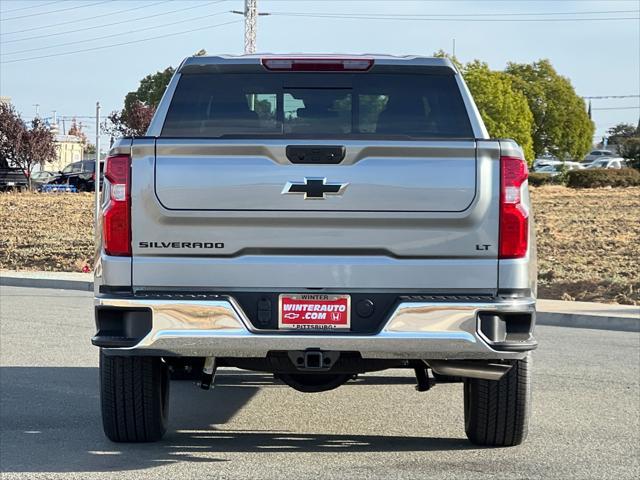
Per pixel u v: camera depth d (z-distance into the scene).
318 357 6.66
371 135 6.78
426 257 6.66
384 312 6.67
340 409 9.34
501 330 6.67
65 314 16.64
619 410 9.41
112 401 7.36
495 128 92.19
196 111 7.45
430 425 8.66
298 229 6.65
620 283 20.33
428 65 7.51
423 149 6.61
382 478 6.83
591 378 11.16
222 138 6.62
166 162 6.65
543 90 105.62
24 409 9.17
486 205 6.64
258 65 7.43
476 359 6.85
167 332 6.62
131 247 6.67
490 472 7.03
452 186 6.63
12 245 30.77
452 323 6.60
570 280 21.34
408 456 7.49
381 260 6.66
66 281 21.89
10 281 22.73
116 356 7.09
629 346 13.80
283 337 6.58
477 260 6.66
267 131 7.46
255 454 7.54
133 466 7.12
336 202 6.62
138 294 6.66
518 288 6.67
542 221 39.75
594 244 30.41
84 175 63.06
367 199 6.62
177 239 6.66
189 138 6.65
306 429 8.48
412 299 6.60
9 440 7.93
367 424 8.69
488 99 92.00
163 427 7.80
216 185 6.62
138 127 76.50
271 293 6.67
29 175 65.62
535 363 12.22
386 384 10.65
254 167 6.63
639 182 72.12
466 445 7.86
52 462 7.24
